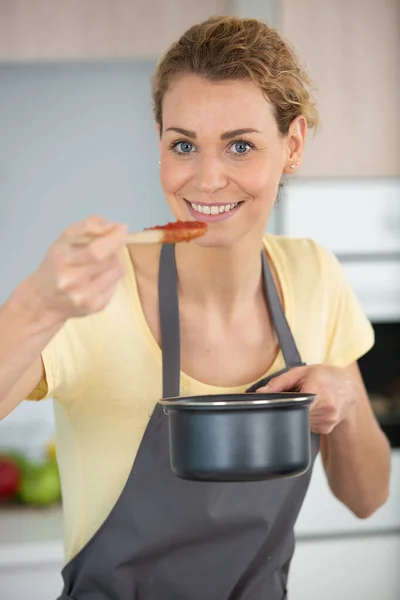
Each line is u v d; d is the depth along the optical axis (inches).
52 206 139.6
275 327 64.1
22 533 114.6
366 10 122.8
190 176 54.0
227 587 63.2
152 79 59.9
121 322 59.2
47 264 41.8
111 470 60.6
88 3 126.3
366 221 123.8
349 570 122.8
